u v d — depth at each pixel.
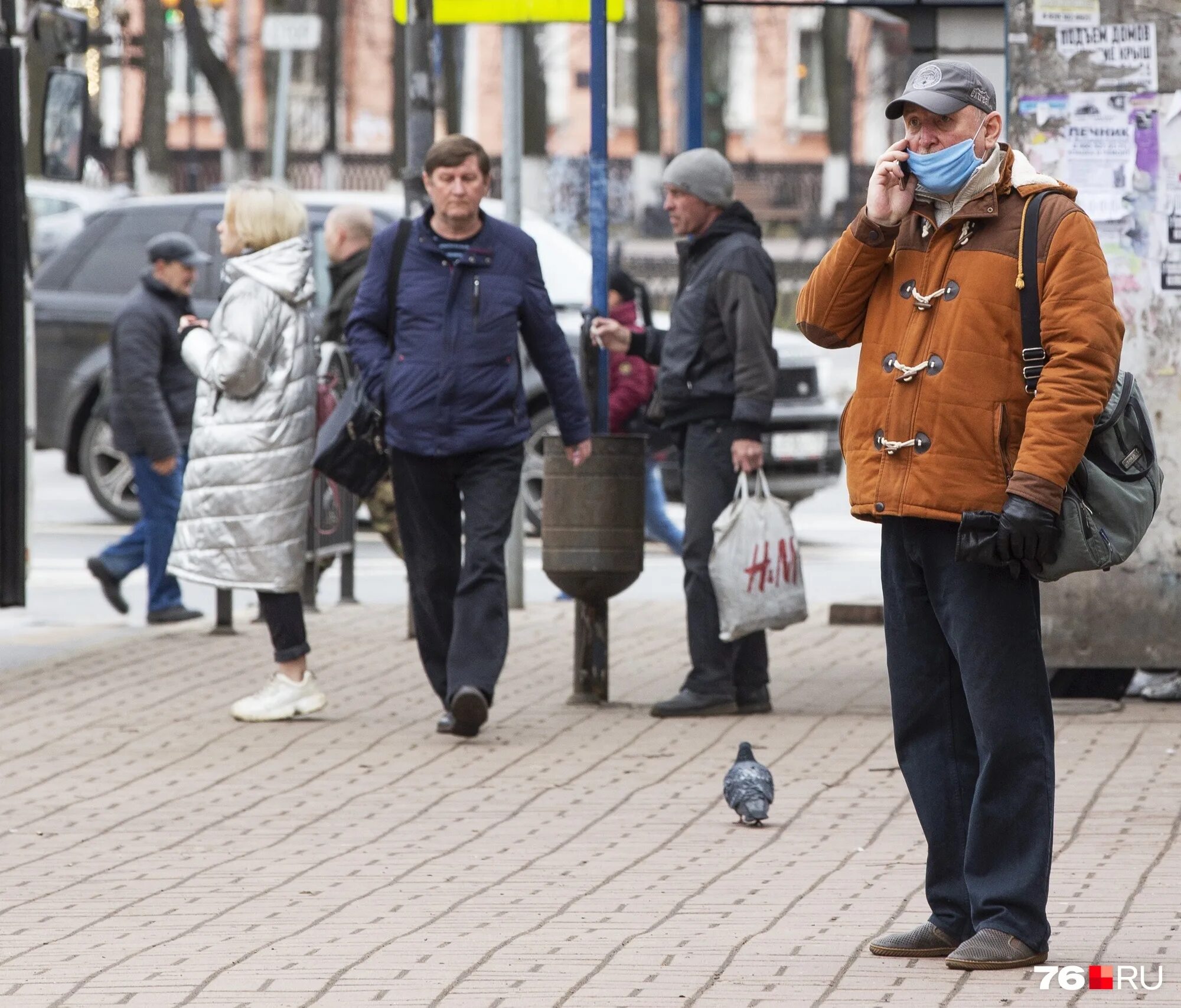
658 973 17.56
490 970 17.78
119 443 40.84
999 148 16.95
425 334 28.62
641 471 31.55
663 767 27.25
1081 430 16.41
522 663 36.50
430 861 22.36
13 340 33.28
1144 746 27.53
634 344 31.73
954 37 38.12
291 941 18.94
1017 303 16.80
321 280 56.31
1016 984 16.86
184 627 41.28
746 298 29.69
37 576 50.28
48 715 31.55
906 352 17.11
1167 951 17.86
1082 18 29.41
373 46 188.12
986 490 16.83
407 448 28.69
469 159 28.52
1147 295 29.58
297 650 31.09
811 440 53.78
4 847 23.27
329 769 27.39
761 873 21.48
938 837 17.92
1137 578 29.86
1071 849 21.97
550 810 24.86
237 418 30.53
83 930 19.55
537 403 54.66
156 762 28.00
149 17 152.12
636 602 45.38
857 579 49.09
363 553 56.06
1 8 32.75
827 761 27.45
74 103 36.47
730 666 31.00
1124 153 29.47
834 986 17.05
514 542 43.28
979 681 17.16
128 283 59.50
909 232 17.33
